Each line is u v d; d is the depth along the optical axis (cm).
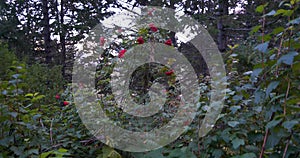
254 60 188
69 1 914
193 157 154
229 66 192
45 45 971
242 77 180
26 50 974
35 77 509
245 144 153
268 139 129
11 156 154
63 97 269
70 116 204
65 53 936
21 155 149
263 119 148
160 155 165
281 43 126
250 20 725
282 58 115
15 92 160
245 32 723
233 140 146
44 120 199
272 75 132
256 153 146
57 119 210
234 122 150
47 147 171
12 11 971
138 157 173
